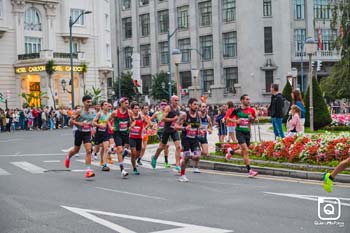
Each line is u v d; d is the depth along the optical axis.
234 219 10.64
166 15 95.94
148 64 99.31
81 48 77.00
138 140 18.31
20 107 70.31
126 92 86.06
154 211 11.72
